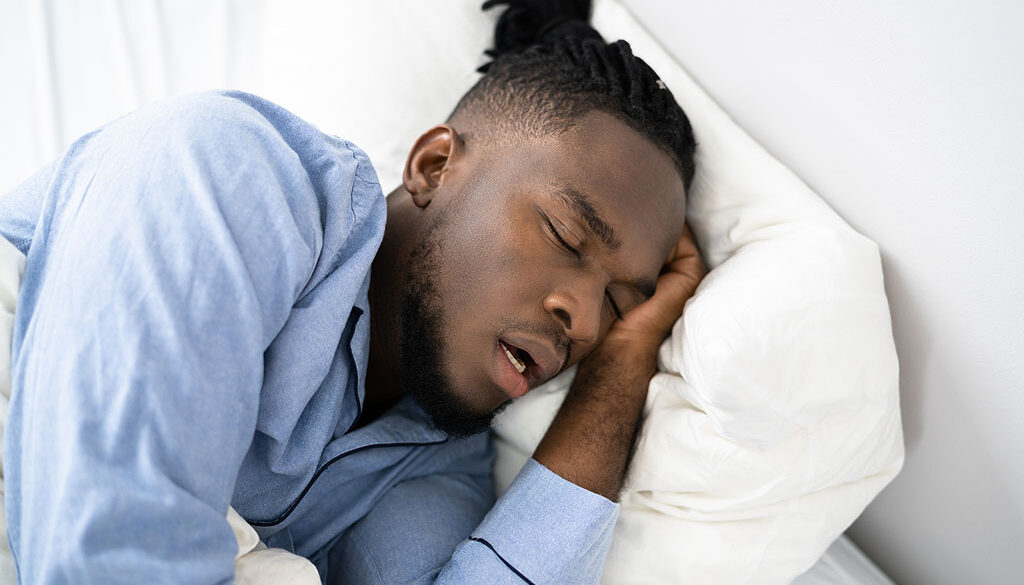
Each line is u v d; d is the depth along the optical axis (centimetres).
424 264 74
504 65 87
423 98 98
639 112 76
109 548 48
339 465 74
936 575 85
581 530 70
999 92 64
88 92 103
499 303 71
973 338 72
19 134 100
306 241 60
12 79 101
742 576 74
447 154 79
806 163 80
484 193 74
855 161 76
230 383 53
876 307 73
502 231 71
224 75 107
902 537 88
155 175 55
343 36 100
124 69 104
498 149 77
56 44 104
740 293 72
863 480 77
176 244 53
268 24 108
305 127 66
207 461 52
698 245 88
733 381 68
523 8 95
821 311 71
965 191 68
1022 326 68
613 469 75
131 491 48
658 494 77
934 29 67
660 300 82
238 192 56
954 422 77
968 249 70
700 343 70
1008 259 67
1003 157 65
